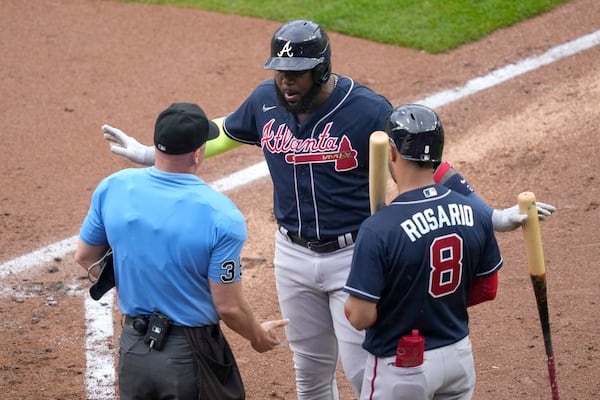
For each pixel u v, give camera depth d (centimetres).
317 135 1598
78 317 2266
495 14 3850
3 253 2545
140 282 1464
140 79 3544
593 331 2100
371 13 3934
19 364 2070
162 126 1436
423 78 3462
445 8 3922
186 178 1460
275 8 4053
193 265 1441
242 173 2972
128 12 4103
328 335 1739
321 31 1556
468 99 3297
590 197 2648
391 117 1424
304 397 1809
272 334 1552
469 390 1506
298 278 1681
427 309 1420
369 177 1555
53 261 2512
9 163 3020
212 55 3712
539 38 3669
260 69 3591
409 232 1385
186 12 4084
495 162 2889
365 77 3484
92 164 3020
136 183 1468
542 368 1991
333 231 1623
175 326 1467
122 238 1461
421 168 1418
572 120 3077
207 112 3284
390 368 1449
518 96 3284
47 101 3400
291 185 1636
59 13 4100
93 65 3659
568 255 2400
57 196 2836
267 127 1656
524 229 1501
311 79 1548
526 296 2261
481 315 2206
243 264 2478
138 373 1484
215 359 1488
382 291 1412
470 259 1433
